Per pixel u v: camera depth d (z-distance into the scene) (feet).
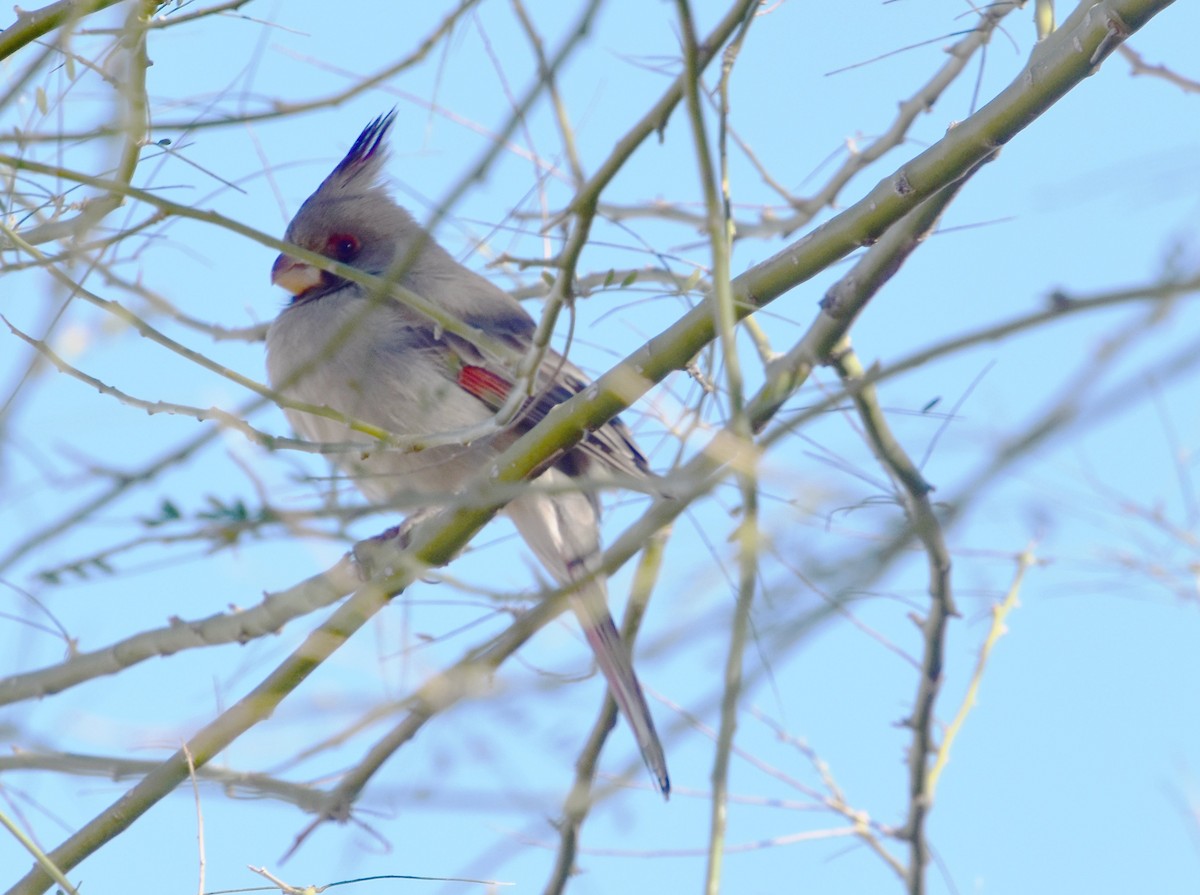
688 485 18.07
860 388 15.74
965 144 21.38
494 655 24.16
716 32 20.93
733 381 17.63
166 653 26.17
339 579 25.38
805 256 22.45
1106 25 20.33
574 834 27.53
